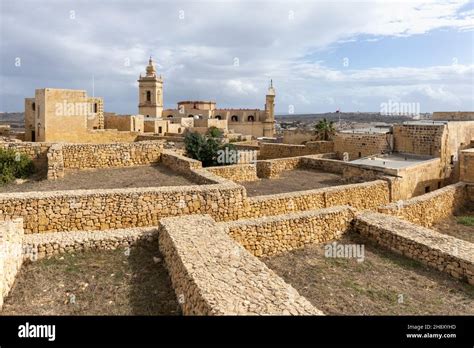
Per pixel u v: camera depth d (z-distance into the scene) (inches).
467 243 443.2
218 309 248.2
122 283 353.4
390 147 1090.1
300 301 270.8
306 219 501.0
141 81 2783.0
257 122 2901.1
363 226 529.3
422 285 387.5
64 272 366.9
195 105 3361.2
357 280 398.3
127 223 502.9
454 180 1010.7
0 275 301.6
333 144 1309.1
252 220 478.0
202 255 341.7
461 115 1365.7
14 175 755.4
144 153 887.1
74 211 479.8
